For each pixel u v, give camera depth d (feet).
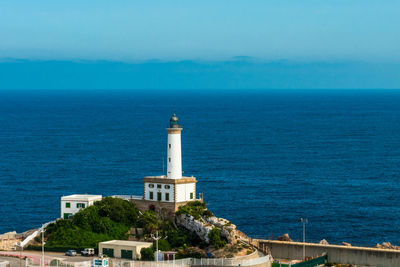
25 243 508.12
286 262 482.28
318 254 501.15
